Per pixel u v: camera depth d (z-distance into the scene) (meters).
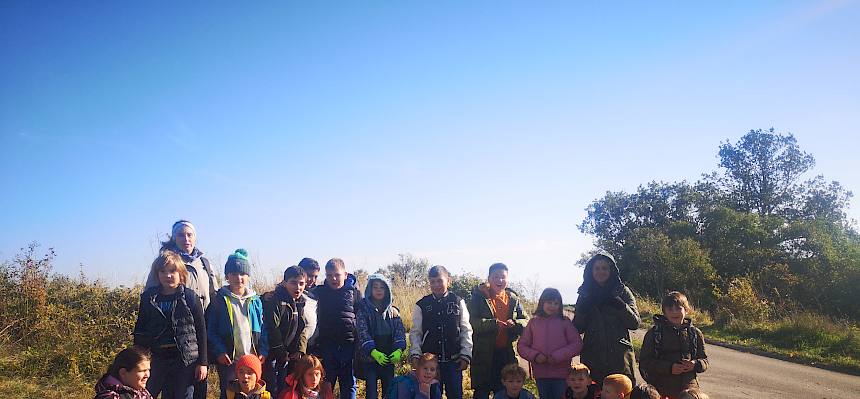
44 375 8.00
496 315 6.44
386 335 6.12
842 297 24.34
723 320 16.19
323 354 6.10
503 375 5.71
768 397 8.07
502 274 6.46
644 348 5.65
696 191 50.44
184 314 5.33
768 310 16.22
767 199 48.62
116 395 4.57
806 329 12.71
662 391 5.54
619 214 52.72
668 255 32.34
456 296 6.19
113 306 9.80
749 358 11.36
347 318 6.18
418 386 5.64
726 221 38.38
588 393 5.61
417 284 15.94
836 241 32.59
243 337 5.66
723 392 8.32
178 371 5.26
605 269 5.90
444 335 6.01
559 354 5.87
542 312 6.18
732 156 51.25
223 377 5.64
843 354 11.03
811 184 48.88
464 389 7.64
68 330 9.03
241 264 5.80
